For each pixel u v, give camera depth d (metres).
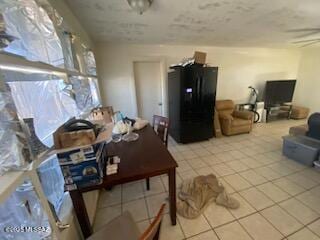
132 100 3.96
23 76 0.92
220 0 1.71
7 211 0.73
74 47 1.78
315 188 2.14
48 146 1.05
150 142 1.84
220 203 1.90
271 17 2.23
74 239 1.20
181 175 2.52
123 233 1.11
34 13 1.02
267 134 4.14
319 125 2.61
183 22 2.35
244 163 2.81
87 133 1.07
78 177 1.11
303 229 1.59
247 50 4.67
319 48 4.91
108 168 1.31
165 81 4.09
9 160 0.67
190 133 3.67
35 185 0.79
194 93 3.42
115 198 2.09
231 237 1.53
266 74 5.14
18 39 0.80
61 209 1.22
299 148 2.72
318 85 5.05
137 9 1.63
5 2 0.77
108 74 3.70
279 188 2.16
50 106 1.24
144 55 3.80
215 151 3.31
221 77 4.61
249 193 2.08
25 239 0.79
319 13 2.10
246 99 5.09
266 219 1.70
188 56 4.10
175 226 1.64
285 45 4.42
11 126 0.66
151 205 1.96
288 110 5.31
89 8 1.80
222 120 4.12
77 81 1.85
